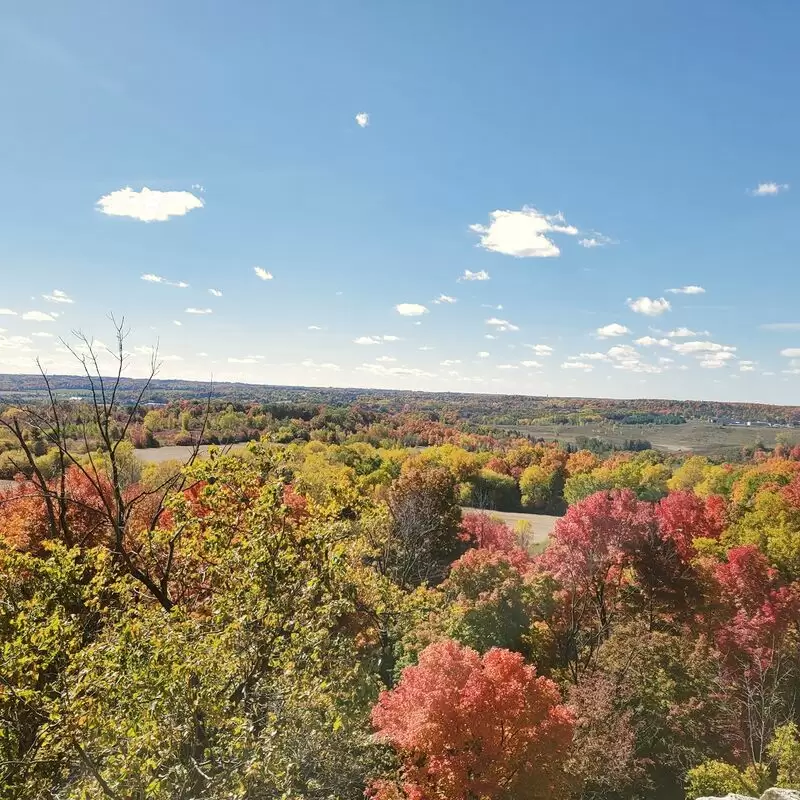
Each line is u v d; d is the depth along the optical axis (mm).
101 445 17109
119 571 15562
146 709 9117
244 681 11266
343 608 12906
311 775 13867
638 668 23172
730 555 31188
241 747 9148
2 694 9586
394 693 17672
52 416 16547
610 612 30938
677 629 28672
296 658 11336
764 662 24406
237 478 14703
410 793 15023
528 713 15922
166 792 9203
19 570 14156
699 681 23141
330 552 13180
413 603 27453
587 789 19609
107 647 10352
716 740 21797
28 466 30391
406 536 38594
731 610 29609
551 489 94812
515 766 15492
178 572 16062
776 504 45406
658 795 20469
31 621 11445
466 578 29625
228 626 11039
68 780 11547
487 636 26578
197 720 10188
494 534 49406
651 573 30312
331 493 15852
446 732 15312
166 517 24125
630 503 35781
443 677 16156
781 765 18391
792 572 38344
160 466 52719
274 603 11594
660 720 22078
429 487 45094
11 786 9797
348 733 15742
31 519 23469
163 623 11195
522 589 28250
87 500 25141
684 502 46500
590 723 20156
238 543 13570
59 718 9102
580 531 31031
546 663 27469
